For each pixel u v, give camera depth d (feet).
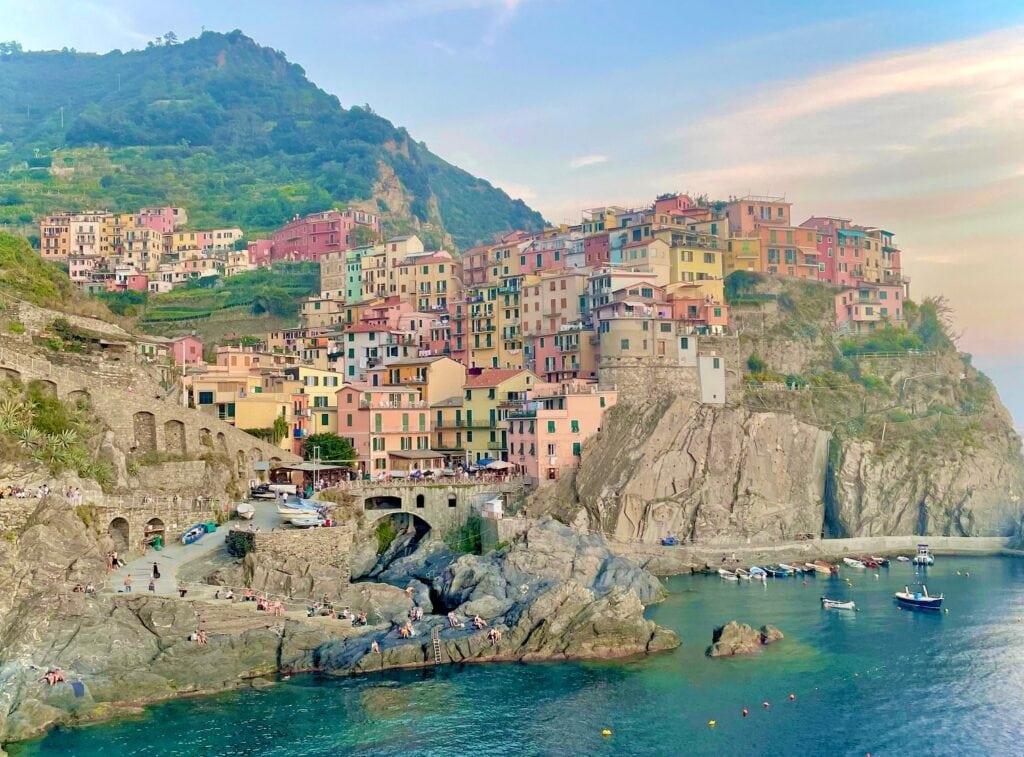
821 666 334.24
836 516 554.87
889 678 323.16
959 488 563.48
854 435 571.28
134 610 320.29
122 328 534.78
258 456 504.43
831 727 284.00
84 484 367.86
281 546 380.17
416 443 574.15
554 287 655.76
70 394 408.67
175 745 265.75
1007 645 357.82
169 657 307.37
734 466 527.40
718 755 265.54
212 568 372.38
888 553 537.65
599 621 346.13
